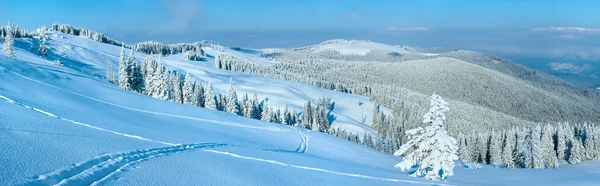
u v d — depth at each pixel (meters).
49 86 26.22
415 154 21.53
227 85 149.50
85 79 42.38
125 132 14.98
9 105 14.48
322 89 169.25
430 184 18.86
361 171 19.38
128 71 65.31
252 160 14.71
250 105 82.94
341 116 129.88
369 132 116.19
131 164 9.67
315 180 13.37
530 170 36.38
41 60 80.56
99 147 10.70
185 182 9.12
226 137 23.02
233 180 10.41
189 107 38.53
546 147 73.44
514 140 86.38
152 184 8.39
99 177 8.13
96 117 17.62
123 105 28.72
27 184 6.72
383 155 39.44
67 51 146.25
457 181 22.56
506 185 22.30
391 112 146.62
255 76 181.62
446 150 20.77
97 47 185.38
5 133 9.69
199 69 173.12
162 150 12.50
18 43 131.12
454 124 132.25
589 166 74.38
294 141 32.03
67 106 19.17
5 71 26.02
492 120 159.00
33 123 12.01
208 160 12.34
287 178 12.53
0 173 6.86
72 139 10.98
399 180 18.47
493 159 77.19
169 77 79.94
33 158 8.21
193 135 19.53
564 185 22.41
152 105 33.34
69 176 7.82
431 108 21.36
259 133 31.89
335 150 32.22
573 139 85.75
